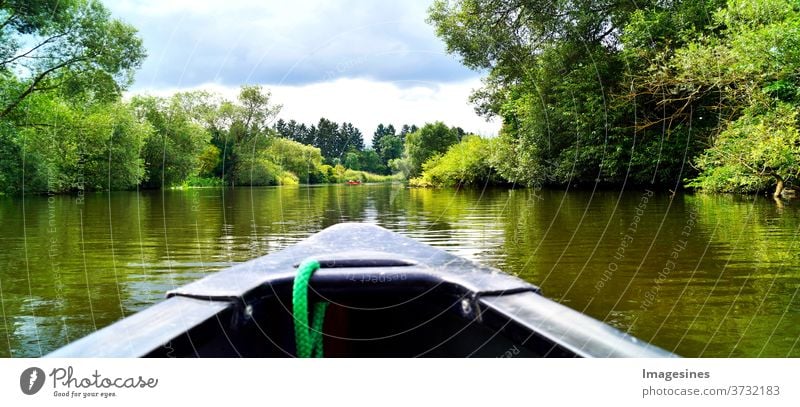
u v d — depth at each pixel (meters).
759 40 8.76
